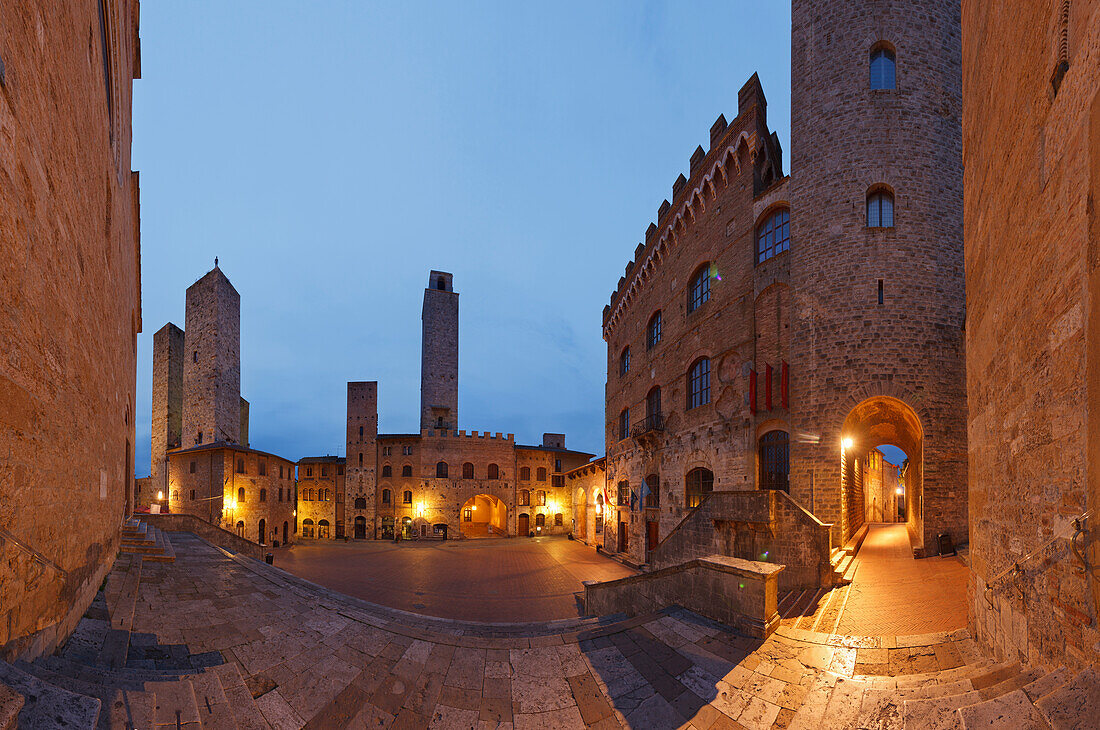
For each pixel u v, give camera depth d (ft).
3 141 10.50
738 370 64.64
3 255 10.73
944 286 50.08
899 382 48.91
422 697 22.58
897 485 126.41
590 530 138.82
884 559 47.47
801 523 41.27
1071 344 13.04
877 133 51.85
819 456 51.21
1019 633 17.08
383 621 30.42
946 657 22.80
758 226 63.72
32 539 13.37
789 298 57.36
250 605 30.25
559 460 176.65
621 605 43.21
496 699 22.82
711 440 69.26
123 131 35.58
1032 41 16.06
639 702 22.38
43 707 8.09
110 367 30.12
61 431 16.46
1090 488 11.73
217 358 129.29
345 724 19.94
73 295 17.88
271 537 135.64
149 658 21.18
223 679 19.90
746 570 28.76
